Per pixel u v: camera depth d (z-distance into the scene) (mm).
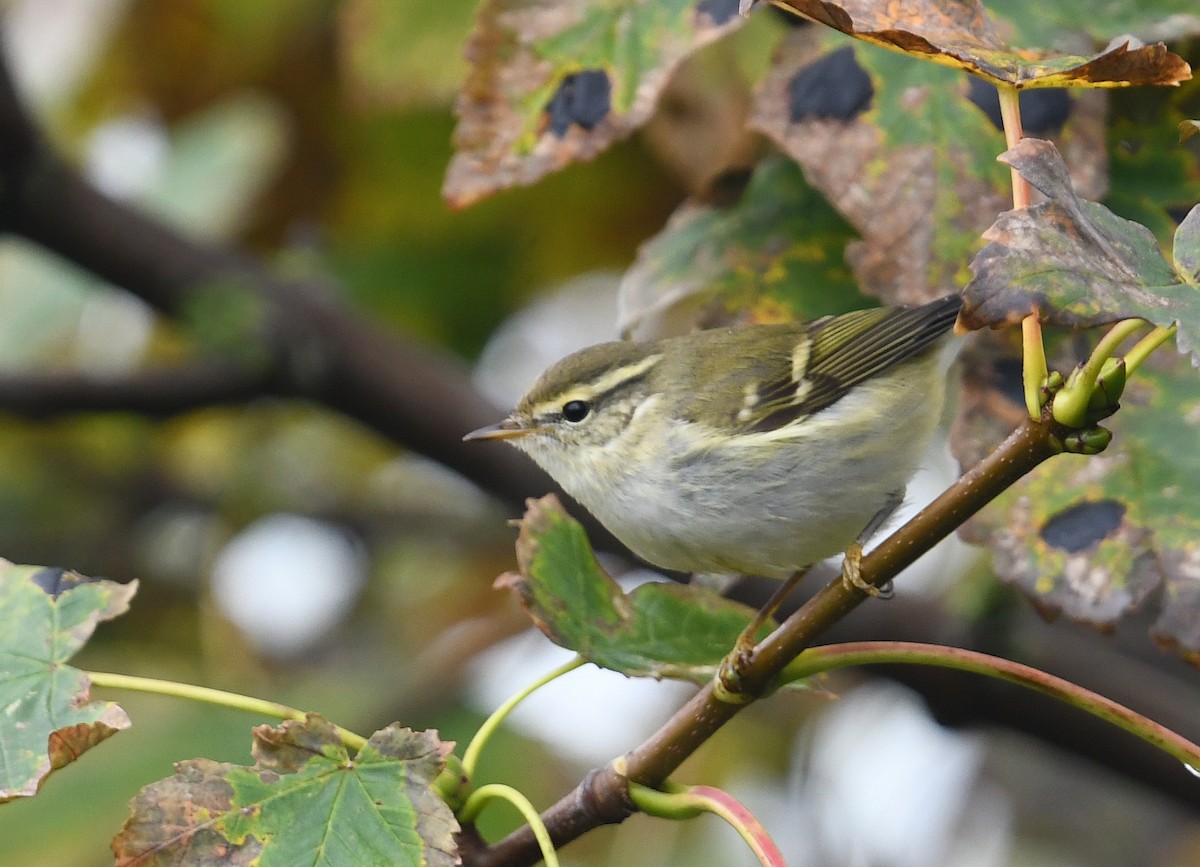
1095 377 5422
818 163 7527
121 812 10672
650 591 7215
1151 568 7164
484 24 7508
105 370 11656
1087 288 5102
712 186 8922
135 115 13102
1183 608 7082
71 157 12742
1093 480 7348
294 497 14406
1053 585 7258
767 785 12727
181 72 12773
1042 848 12602
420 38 10617
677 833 12375
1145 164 7875
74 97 12883
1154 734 5754
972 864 12570
